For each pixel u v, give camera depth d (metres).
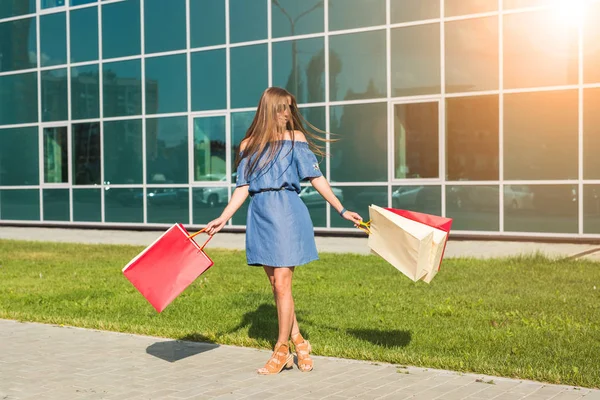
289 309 5.40
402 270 5.24
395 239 5.24
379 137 18.19
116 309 8.45
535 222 16.45
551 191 16.27
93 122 22.33
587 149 15.91
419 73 17.62
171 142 21.03
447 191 17.38
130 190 21.75
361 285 10.05
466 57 17.09
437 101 17.44
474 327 7.12
